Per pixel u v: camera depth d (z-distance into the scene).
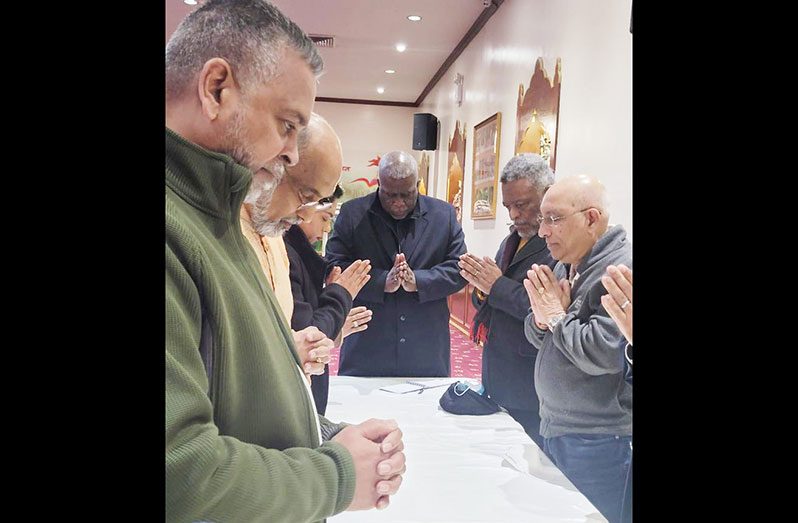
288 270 1.23
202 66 0.72
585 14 2.17
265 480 0.64
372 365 1.95
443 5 2.14
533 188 1.65
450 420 1.58
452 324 2.42
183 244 0.65
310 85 0.79
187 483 0.60
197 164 0.69
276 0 1.80
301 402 0.79
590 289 1.39
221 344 0.67
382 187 1.88
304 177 1.03
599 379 1.37
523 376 1.66
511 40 2.81
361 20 1.99
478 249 2.96
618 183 1.92
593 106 2.11
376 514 1.07
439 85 2.59
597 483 1.36
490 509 1.10
